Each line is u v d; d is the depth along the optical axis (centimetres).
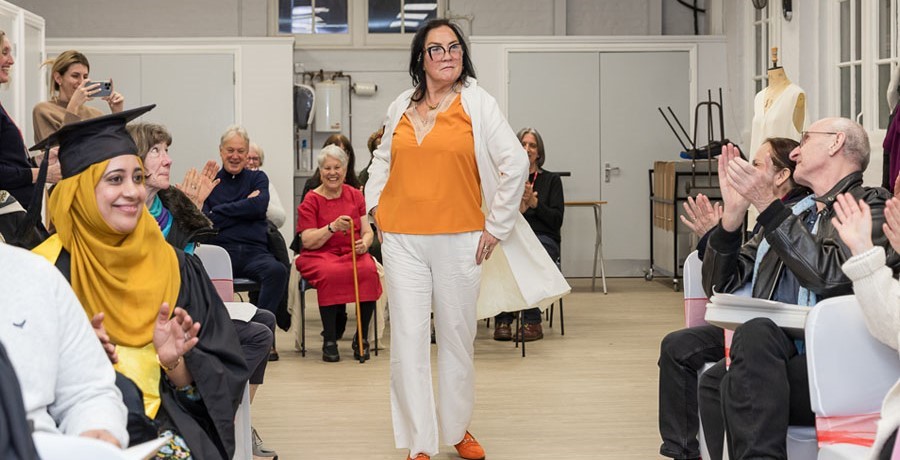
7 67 439
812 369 257
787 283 323
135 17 1055
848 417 257
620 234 1037
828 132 324
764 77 920
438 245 390
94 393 216
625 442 435
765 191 305
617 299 883
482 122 393
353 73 1078
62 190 260
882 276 253
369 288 626
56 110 524
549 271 423
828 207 318
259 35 1068
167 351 255
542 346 665
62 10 1046
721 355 359
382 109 1080
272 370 597
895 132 464
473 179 395
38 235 279
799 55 812
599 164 1034
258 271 620
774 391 283
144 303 267
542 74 1026
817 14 782
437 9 1083
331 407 504
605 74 1028
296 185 1028
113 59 987
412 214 390
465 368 402
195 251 388
